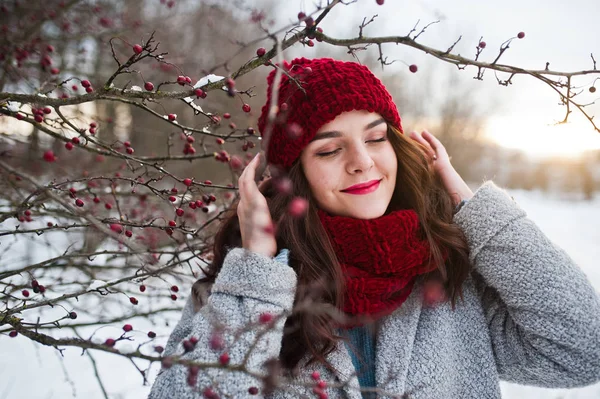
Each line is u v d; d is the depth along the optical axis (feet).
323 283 4.20
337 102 4.20
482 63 4.19
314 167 4.41
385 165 4.44
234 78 3.97
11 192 7.74
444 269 4.49
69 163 9.78
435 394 4.28
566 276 4.26
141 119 17.39
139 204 8.04
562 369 4.33
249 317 3.89
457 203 5.09
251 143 6.04
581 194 38.83
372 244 4.28
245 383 3.62
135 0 14.30
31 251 9.63
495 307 4.80
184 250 5.22
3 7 8.86
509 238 4.43
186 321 4.95
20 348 9.34
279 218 4.59
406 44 4.15
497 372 4.64
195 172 15.15
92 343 3.21
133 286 9.95
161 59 4.33
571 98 4.36
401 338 4.43
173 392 3.74
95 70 13.44
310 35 3.86
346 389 4.14
